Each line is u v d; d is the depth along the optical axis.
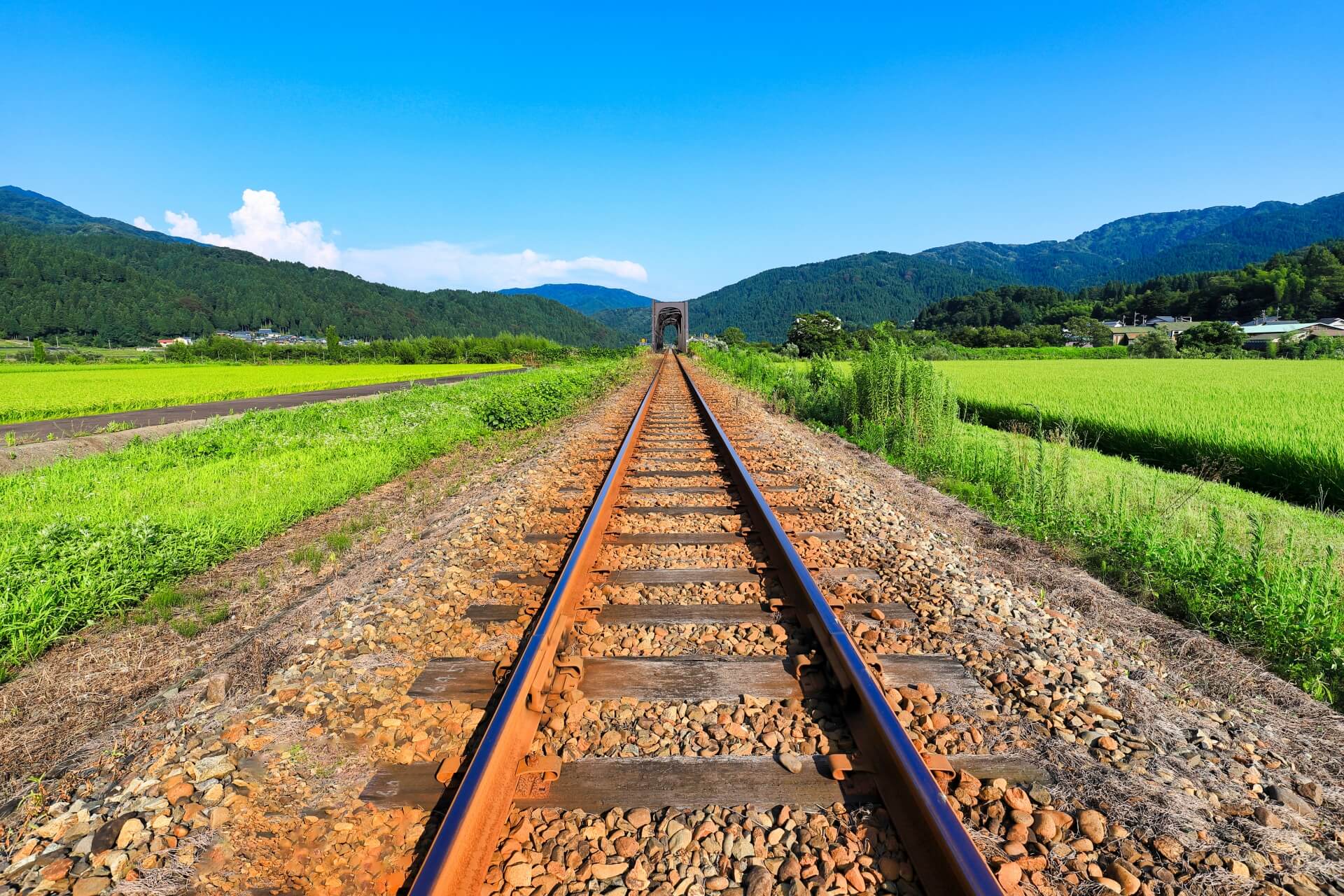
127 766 2.64
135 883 2.02
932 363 12.24
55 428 15.22
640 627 3.64
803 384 18.39
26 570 4.64
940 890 1.84
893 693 2.94
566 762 2.47
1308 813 2.34
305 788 2.42
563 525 5.69
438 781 2.41
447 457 10.42
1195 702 3.12
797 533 5.24
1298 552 5.32
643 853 2.08
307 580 5.10
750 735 2.67
